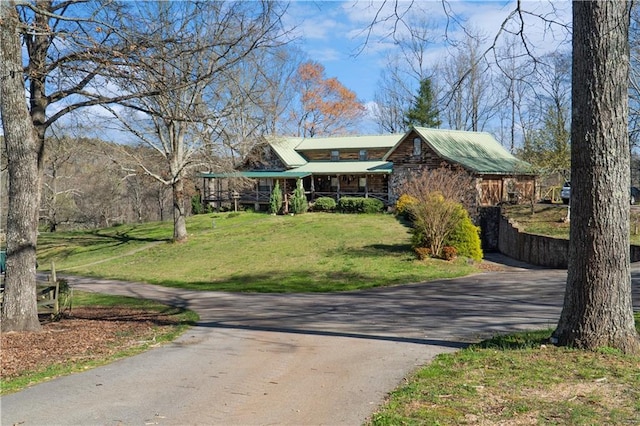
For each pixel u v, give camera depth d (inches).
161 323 468.4
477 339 345.7
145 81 385.7
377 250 989.8
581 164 259.6
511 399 210.1
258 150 1362.0
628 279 264.4
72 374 282.5
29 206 415.8
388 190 1609.3
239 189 1664.6
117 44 385.4
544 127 1144.2
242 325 452.4
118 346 362.0
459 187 1064.8
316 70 2309.3
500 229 1159.6
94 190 2046.0
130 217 2433.6
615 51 250.5
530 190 1405.0
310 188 1814.7
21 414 218.2
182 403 229.1
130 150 1221.7
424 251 886.4
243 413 214.5
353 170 1635.1
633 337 261.4
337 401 225.5
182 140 1232.8
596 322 263.3
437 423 189.6
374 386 244.7
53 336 393.1
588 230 261.1
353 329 410.3
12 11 375.2
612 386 217.2
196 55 512.4
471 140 1487.5
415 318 451.5
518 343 303.0
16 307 415.5
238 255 1072.8
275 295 672.4
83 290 791.1
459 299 555.2
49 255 1370.6
